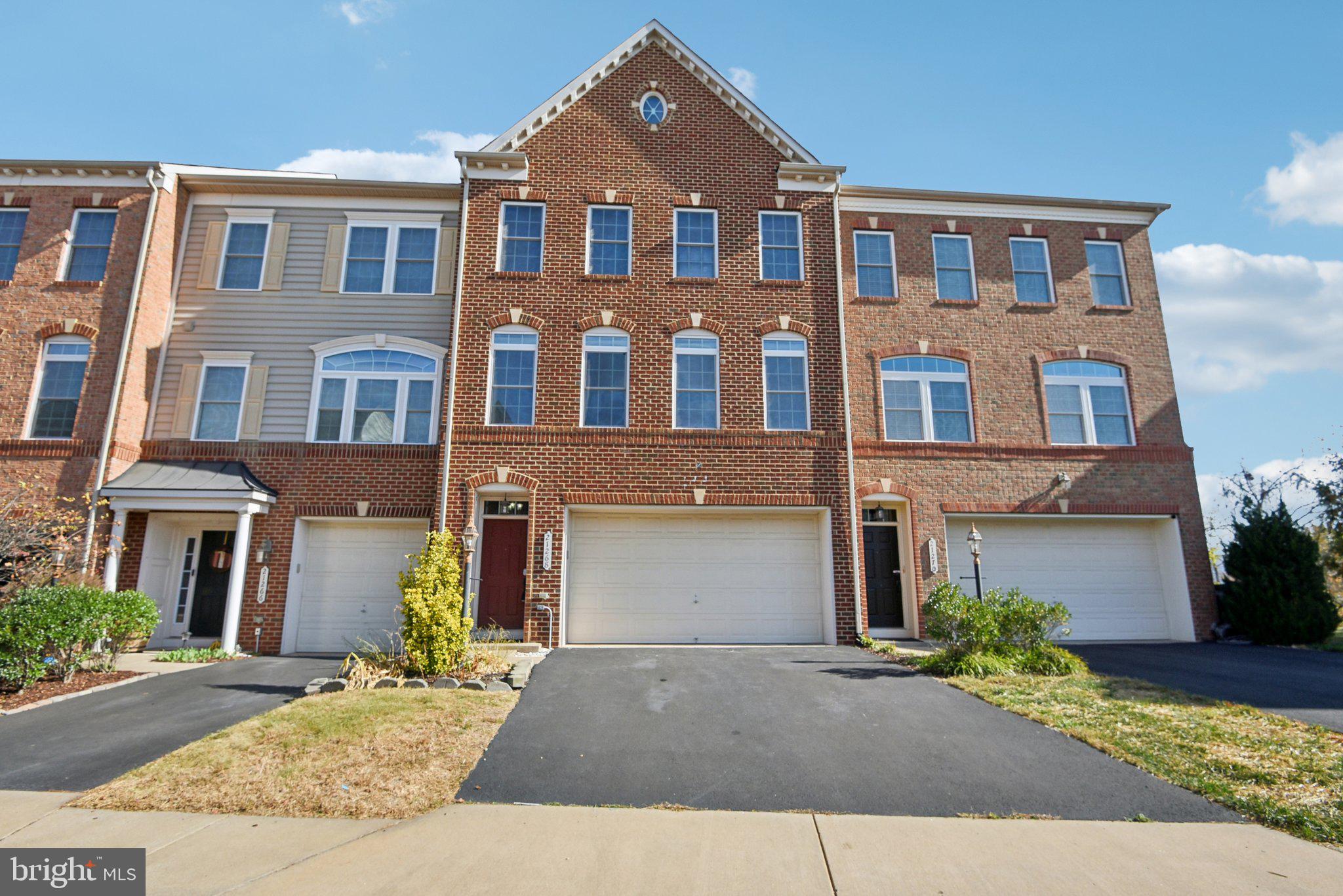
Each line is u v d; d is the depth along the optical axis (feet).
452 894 14.46
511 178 49.39
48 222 47.65
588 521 45.96
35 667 31.76
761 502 45.47
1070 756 22.91
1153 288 54.39
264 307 49.14
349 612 45.70
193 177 49.65
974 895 14.55
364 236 50.80
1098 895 14.55
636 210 49.60
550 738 24.53
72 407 45.16
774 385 47.98
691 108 51.60
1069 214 55.01
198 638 45.52
